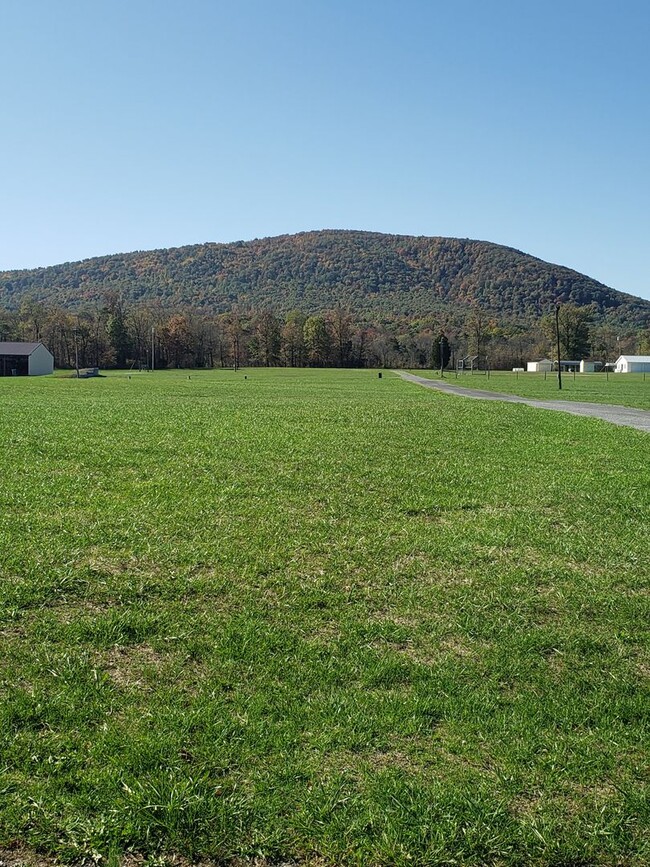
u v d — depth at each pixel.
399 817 4.01
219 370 136.50
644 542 10.11
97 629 6.45
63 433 21.58
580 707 5.31
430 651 6.30
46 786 4.18
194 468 15.41
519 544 9.93
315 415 31.00
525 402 45.59
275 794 4.17
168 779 4.25
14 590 7.34
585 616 7.28
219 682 5.52
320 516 11.26
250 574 8.23
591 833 3.97
